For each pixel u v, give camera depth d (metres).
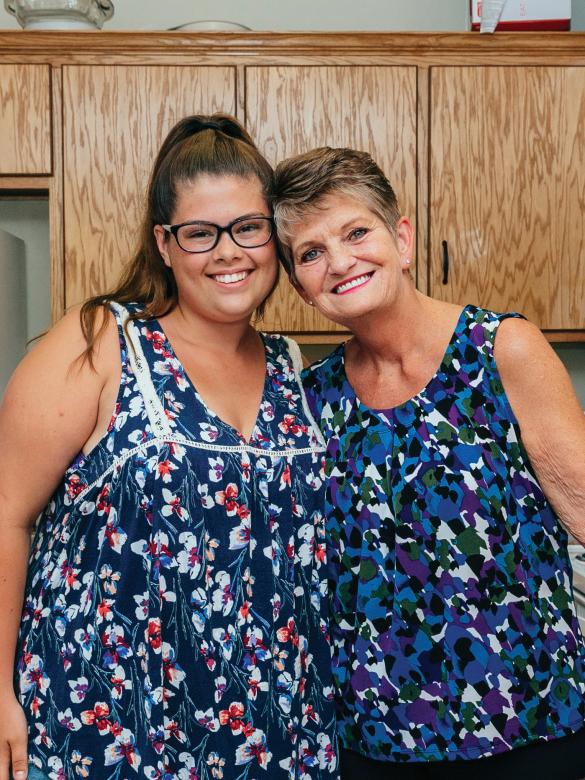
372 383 1.14
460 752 1.03
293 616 1.06
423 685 1.04
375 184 1.05
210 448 1.02
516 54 2.18
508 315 1.07
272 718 1.03
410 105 2.17
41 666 0.99
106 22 2.52
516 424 1.04
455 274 2.20
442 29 2.58
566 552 1.10
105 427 1.02
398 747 1.06
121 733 0.98
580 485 1.02
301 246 1.06
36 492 1.02
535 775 1.05
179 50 2.13
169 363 1.07
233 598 1.01
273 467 1.07
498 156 2.18
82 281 2.15
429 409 1.07
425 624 1.05
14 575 1.01
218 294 1.06
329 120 2.16
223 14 2.55
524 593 1.04
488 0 2.14
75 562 1.00
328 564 1.13
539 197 2.20
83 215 2.14
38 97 2.13
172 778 0.98
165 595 0.98
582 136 2.20
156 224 1.10
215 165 1.04
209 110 2.14
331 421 1.16
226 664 1.00
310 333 2.21
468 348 1.06
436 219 2.18
